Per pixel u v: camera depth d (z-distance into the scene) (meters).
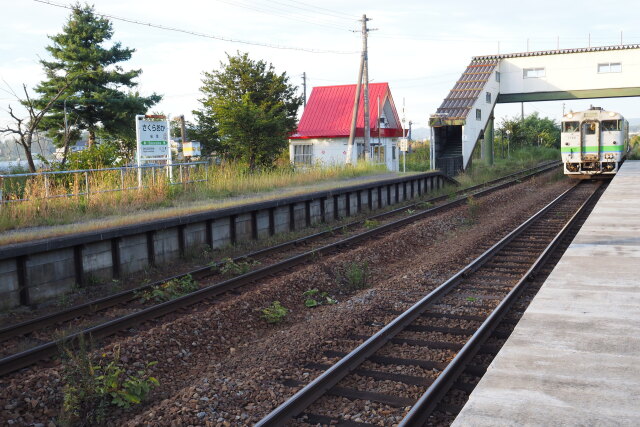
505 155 54.31
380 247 13.64
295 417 5.53
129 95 33.50
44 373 6.37
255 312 9.02
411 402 5.75
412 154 49.97
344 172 25.64
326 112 38.06
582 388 4.51
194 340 7.82
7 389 6.07
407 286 10.25
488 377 4.77
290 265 12.27
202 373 6.89
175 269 12.20
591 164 29.75
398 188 24.41
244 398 5.96
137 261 11.86
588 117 29.45
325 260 12.64
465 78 40.94
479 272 11.27
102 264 11.08
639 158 41.94
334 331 7.84
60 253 10.23
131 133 33.25
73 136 34.03
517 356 5.21
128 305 9.62
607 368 4.89
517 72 43.19
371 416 5.51
